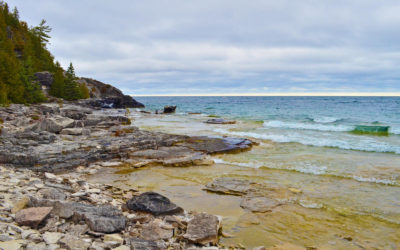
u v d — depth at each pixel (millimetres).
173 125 31891
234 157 15336
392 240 6285
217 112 58281
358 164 13492
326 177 11398
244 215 7699
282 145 18844
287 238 6363
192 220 6523
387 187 10086
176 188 10227
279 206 8320
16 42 68438
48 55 81250
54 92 63719
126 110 63281
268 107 73750
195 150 16312
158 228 6141
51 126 20875
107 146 15633
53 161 12844
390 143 19328
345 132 25578
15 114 28047
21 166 12086
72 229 5469
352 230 6789
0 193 7102
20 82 44688
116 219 6023
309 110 59938
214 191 9758
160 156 14797
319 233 6633
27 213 5648
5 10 73562
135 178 11648
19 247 4242
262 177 11523
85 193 8289
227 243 6059
